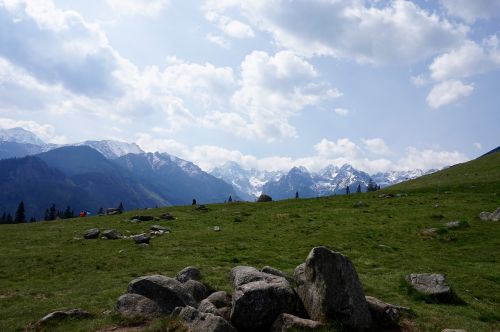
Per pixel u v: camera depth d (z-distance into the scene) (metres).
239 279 24.48
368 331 21.78
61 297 30.05
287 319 20.59
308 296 22.77
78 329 21.80
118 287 32.31
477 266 38.97
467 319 25.62
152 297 24.12
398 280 34.16
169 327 20.42
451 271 37.38
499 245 45.84
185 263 40.06
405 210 69.38
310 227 59.94
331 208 77.62
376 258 42.53
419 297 29.77
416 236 52.38
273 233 56.78
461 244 47.56
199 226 64.50
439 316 25.58
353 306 21.58
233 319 21.47
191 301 24.67
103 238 56.00
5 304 28.88
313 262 23.08
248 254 44.38
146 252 46.03
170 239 53.75
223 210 84.62
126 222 71.38
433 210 67.38
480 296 31.17
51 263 42.44
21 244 54.44
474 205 68.88
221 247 48.19
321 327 20.33
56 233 63.47
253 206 89.25
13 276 37.81
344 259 23.05
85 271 38.72
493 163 122.69
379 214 67.81
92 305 27.34
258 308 21.45
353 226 59.59
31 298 30.30
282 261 41.56
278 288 22.52
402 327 23.17
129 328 21.56
